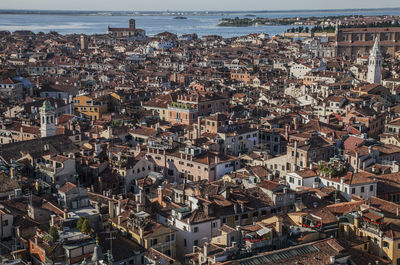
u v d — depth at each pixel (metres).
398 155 194.25
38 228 122.25
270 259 102.62
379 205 128.50
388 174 165.38
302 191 146.50
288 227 116.56
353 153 183.38
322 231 116.19
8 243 123.25
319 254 105.56
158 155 192.38
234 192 141.75
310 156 184.88
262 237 111.69
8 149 183.75
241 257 107.69
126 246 119.00
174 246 126.25
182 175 187.75
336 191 147.50
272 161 190.75
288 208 142.00
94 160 181.50
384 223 117.25
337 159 169.75
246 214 135.88
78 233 119.38
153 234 122.31
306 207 138.12
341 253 106.88
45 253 111.94
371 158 182.12
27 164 178.38
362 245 115.06
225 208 134.38
